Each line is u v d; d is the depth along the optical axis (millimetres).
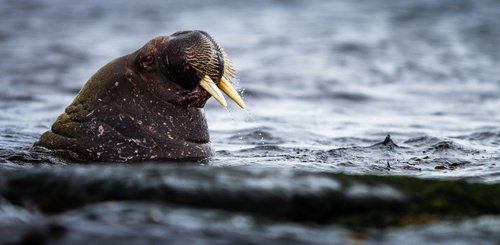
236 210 19875
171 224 18594
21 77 85562
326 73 92000
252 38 120562
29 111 64062
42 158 35938
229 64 37125
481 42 116438
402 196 21312
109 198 20203
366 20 140625
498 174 34812
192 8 158625
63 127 37219
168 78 36250
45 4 162375
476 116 66000
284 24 136500
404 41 117875
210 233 18344
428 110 70062
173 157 36438
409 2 162375
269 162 38031
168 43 36188
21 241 18156
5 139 45219
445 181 22641
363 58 103250
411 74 92000
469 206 21438
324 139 51125
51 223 18703
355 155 40875
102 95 36844
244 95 77125
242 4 164875
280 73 91312
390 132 55281
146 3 166750
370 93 79750
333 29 130500
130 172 20953
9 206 20609
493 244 18594
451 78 89562
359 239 18859
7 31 126625
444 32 125938
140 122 36438
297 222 19953
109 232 18203
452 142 44188
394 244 18641
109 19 143250
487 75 91500
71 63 98062
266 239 18266
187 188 20016
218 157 39031
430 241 18844
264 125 57906
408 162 38719
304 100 75438
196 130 37188
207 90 35500
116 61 37312
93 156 36281
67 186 20750
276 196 20172
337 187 20984
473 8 151875
